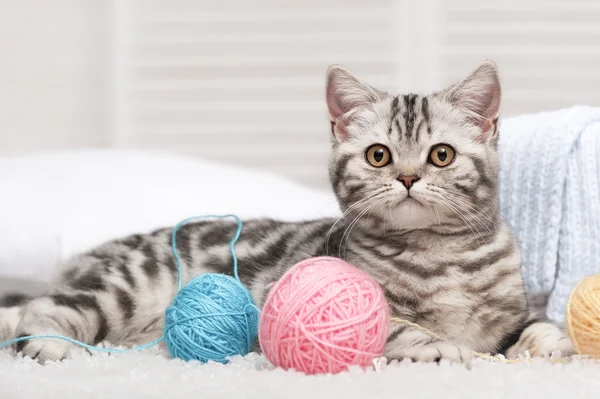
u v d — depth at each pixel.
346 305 0.82
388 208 0.91
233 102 1.70
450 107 0.94
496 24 1.67
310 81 1.70
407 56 1.68
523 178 1.03
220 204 1.14
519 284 0.93
